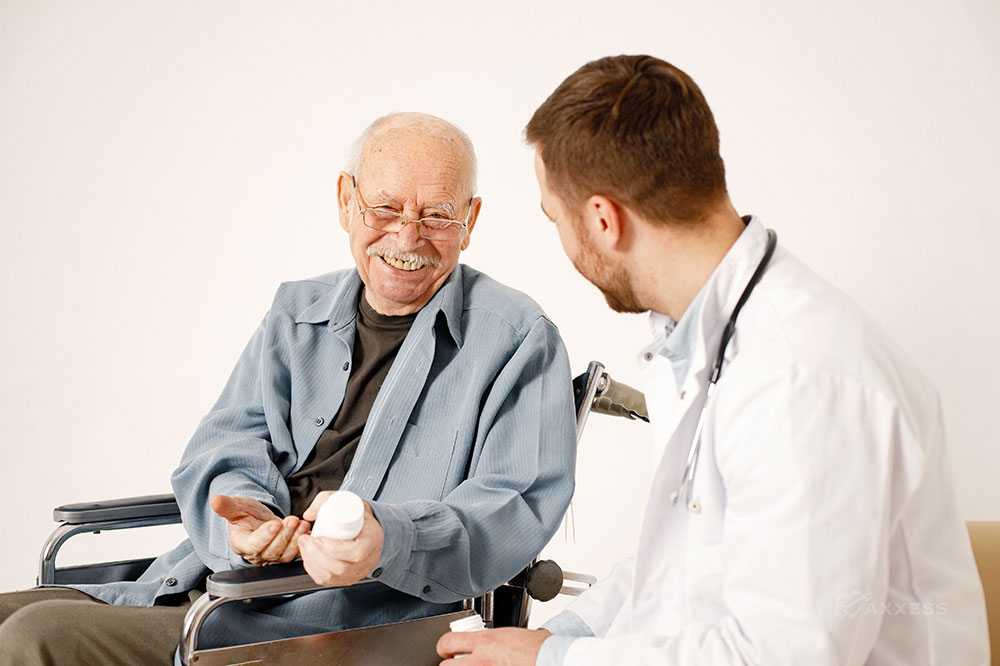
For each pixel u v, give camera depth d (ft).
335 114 8.77
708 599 3.22
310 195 8.83
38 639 4.21
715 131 3.29
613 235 3.37
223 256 8.99
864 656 2.84
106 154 9.12
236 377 5.76
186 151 9.04
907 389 2.98
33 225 9.21
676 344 3.42
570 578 5.51
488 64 8.45
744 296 3.23
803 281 3.17
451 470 5.05
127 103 9.10
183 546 5.46
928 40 7.24
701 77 7.82
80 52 9.15
